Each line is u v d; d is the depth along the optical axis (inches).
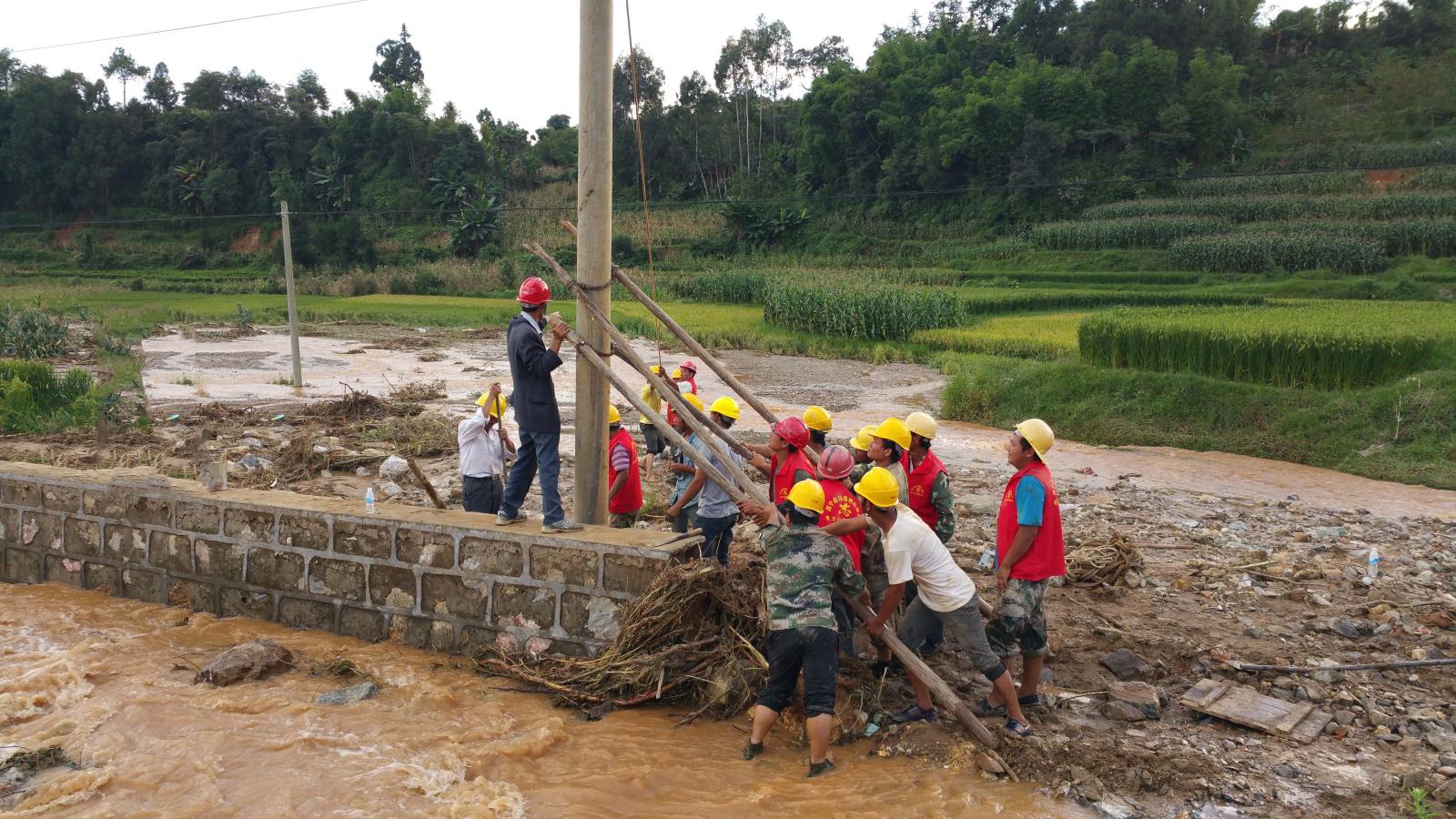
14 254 3718.0
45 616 318.0
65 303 2139.5
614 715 246.4
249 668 265.7
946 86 3518.7
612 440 340.2
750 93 4547.2
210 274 3430.1
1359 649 296.8
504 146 4702.3
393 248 3678.6
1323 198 2630.4
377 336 1632.6
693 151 4207.7
